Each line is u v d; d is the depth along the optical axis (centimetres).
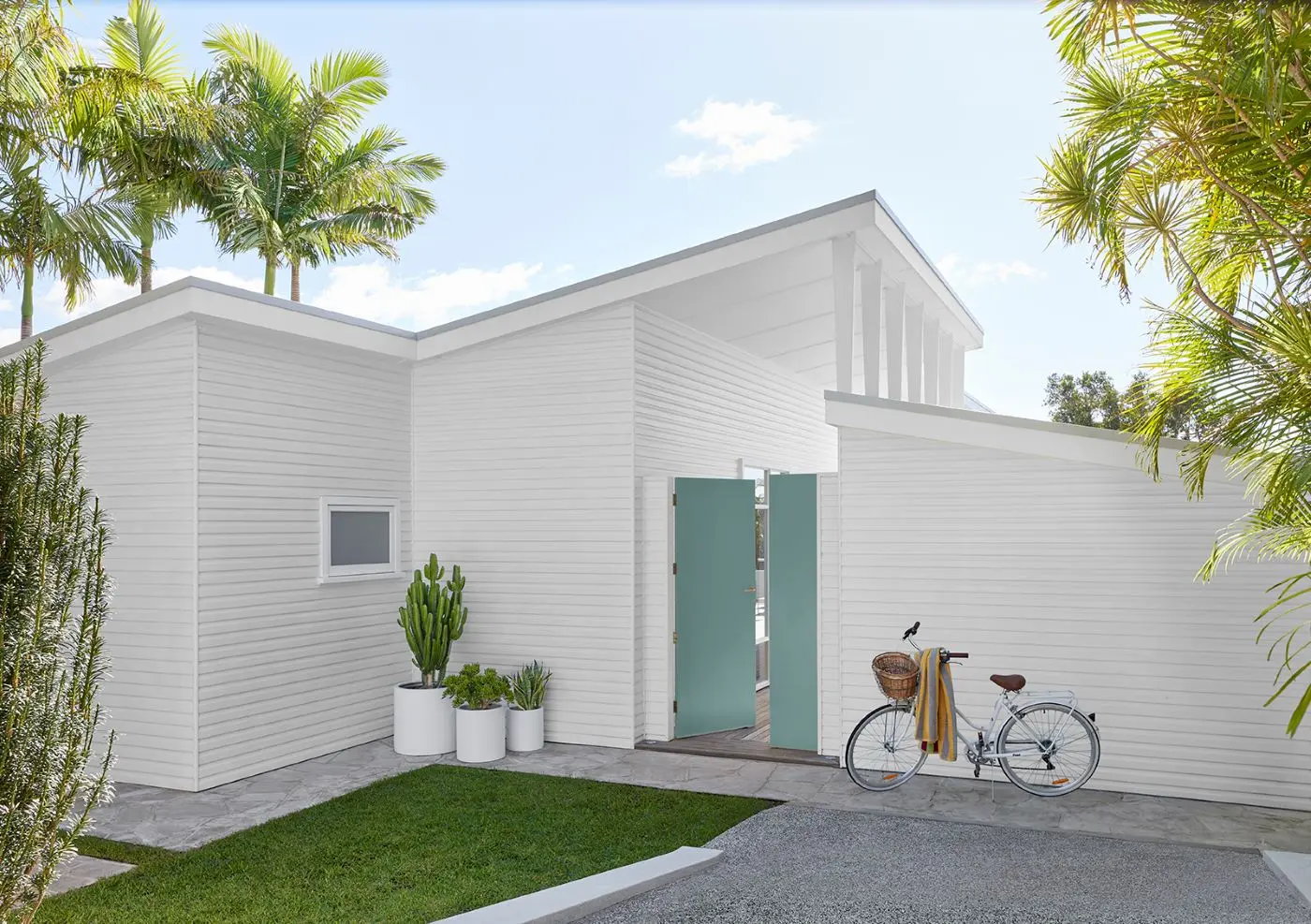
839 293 802
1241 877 531
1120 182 550
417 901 490
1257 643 679
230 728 735
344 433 860
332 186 1973
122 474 751
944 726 677
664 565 871
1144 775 702
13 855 398
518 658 897
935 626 760
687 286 860
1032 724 711
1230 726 683
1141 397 618
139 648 736
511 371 912
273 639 778
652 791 700
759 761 797
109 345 752
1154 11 538
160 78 1688
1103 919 472
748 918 474
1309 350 493
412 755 817
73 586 439
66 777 419
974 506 753
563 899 478
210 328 732
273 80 1923
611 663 859
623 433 866
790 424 1353
